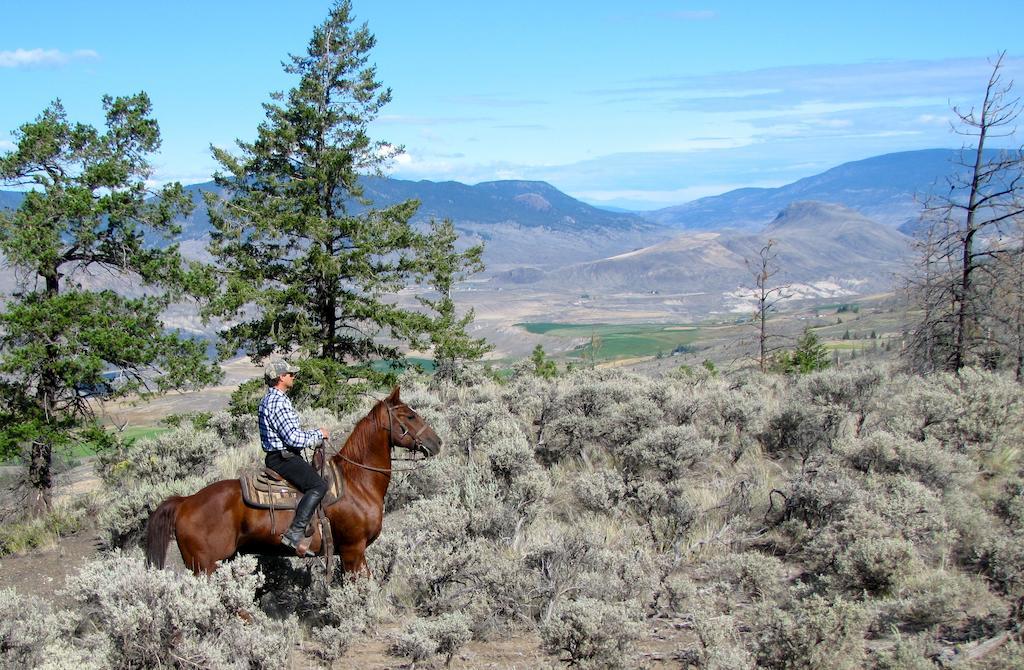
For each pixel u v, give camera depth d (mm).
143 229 22281
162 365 21203
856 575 7133
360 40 30703
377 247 27969
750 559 7711
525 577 7695
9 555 13141
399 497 11625
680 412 14070
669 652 6430
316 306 29078
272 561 8539
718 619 6391
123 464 15539
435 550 8266
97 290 21250
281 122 28906
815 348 35031
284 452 7262
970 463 10094
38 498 19750
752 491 10352
